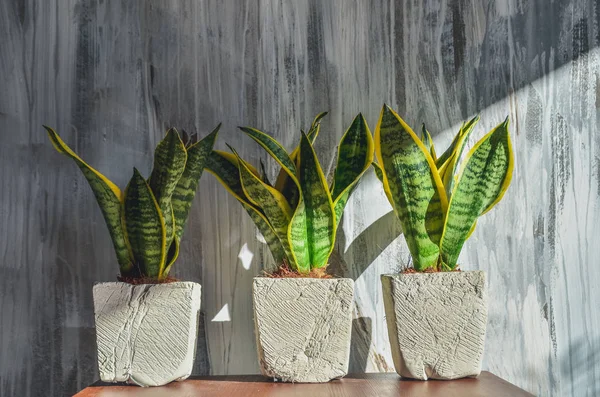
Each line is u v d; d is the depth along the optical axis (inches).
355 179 40.4
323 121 47.9
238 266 46.5
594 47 49.2
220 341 45.9
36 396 45.1
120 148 47.2
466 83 48.7
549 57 49.1
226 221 46.7
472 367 39.0
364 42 48.8
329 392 36.2
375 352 46.2
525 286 47.3
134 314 38.4
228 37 48.3
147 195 38.0
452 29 49.1
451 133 48.3
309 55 48.4
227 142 47.4
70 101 47.3
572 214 48.0
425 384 38.3
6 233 46.1
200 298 42.2
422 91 48.6
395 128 38.6
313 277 39.9
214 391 36.7
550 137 48.5
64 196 46.6
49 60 47.6
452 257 40.2
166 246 40.0
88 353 45.6
